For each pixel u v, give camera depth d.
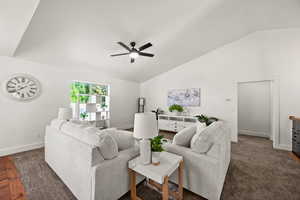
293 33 3.26
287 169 2.26
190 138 2.07
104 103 5.05
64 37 2.62
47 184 1.81
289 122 3.25
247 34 3.76
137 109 6.23
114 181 1.40
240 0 2.46
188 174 1.65
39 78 3.30
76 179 1.51
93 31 2.59
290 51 3.28
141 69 4.96
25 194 1.62
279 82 3.38
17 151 2.96
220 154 1.53
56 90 3.59
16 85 2.97
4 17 1.60
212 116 4.41
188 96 4.93
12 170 2.16
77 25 2.37
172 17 2.66
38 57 3.10
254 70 3.71
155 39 3.27
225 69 4.17
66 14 2.10
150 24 2.72
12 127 2.94
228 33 3.54
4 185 1.78
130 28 2.70
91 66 4.03
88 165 1.32
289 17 2.86
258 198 1.58
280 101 3.36
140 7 2.26
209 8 2.59
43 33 2.41
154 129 1.40
